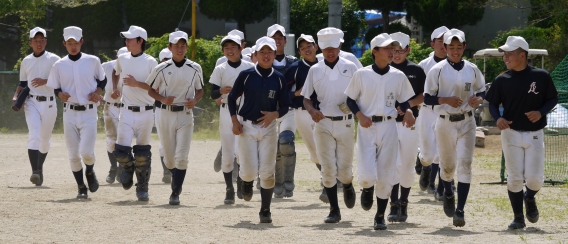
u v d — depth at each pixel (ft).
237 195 51.31
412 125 38.55
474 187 59.72
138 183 50.83
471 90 41.98
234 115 40.91
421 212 46.65
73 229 38.55
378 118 38.42
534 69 39.19
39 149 59.21
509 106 39.34
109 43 165.07
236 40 49.75
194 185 61.31
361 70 38.55
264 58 40.65
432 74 42.01
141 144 52.31
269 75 40.98
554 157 80.02
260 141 41.37
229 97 41.11
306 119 51.96
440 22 151.12
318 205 49.29
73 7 151.84
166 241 35.32
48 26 159.12
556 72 70.90
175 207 47.55
